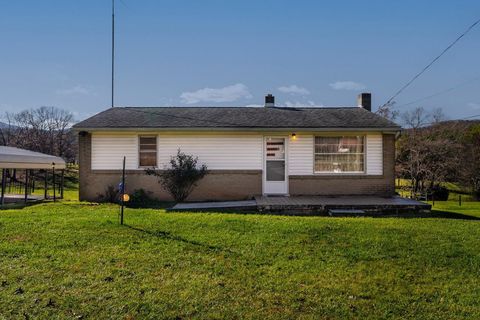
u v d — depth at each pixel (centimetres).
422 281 635
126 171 1659
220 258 741
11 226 995
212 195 1664
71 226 999
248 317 500
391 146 1653
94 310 512
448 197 2900
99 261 712
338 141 1669
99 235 905
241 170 1669
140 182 1659
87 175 1661
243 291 583
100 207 1430
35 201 1797
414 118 3828
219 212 1316
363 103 2002
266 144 1683
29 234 909
